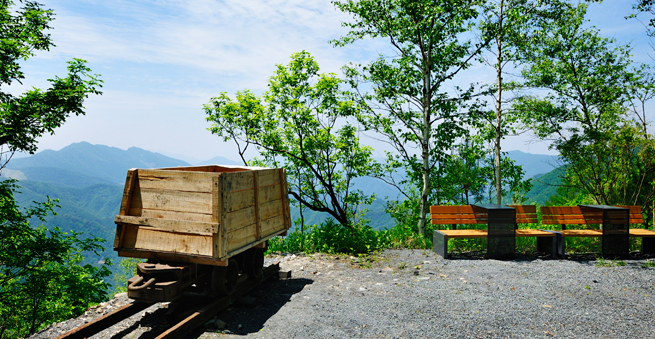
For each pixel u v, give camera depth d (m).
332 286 6.10
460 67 11.26
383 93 11.53
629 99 14.26
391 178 12.79
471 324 4.38
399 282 6.28
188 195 4.38
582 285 5.97
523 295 5.47
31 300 8.68
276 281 6.46
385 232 10.72
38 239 8.80
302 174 13.17
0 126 9.72
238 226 4.71
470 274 6.72
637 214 9.41
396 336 4.06
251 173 5.08
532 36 10.91
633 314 4.69
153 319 4.71
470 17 10.33
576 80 14.84
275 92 12.15
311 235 9.62
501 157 12.73
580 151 11.70
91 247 9.19
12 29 11.21
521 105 13.78
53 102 10.20
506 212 7.97
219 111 11.95
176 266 4.35
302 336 4.09
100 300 8.34
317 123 12.01
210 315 4.55
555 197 16.33
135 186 4.72
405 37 11.19
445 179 12.48
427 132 11.39
